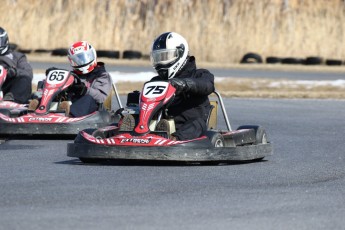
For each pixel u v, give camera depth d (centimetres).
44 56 11519
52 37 12712
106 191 1902
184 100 2661
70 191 1894
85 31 12738
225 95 6303
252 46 12550
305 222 1569
